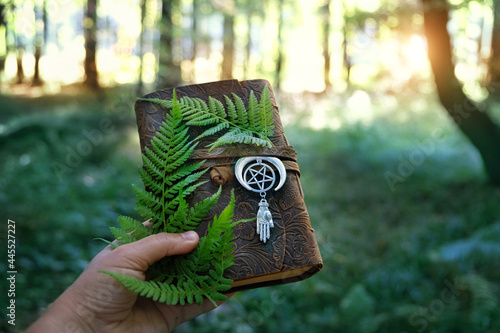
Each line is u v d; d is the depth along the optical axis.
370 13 2.71
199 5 4.21
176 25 4.21
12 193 2.22
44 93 6.34
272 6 6.39
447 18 2.77
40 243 1.72
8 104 5.02
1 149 3.07
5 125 3.82
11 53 6.01
